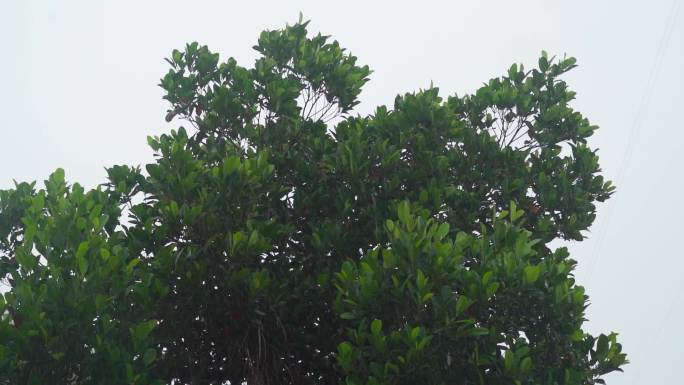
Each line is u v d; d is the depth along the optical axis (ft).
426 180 29.25
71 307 20.36
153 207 26.86
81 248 21.21
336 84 34.58
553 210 32.63
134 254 25.35
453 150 31.83
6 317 19.60
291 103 32.35
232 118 31.83
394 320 22.54
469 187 31.86
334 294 26.91
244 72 32.73
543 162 33.91
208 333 26.81
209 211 25.62
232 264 25.23
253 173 26.61
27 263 21.79
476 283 22.76
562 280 24.95
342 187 29.12
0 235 27.55
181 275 24.52
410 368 20.88
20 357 19.39
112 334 21.02
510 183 31.89
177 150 26.89
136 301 23.40
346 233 27.73
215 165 29.84
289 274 27.78
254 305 25.77
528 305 24.48
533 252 24.76
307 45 35.09
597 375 25.57
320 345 27.55
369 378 20.49
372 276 22.22
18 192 28.48
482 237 25.44
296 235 29.07
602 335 25.73
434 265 22.21
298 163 30.48
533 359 24.06
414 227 23.40
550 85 37.27
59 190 25.30
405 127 31.24
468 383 22.40
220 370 27.66
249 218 26.43
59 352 19.79
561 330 24.88
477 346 22.31
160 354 26.14
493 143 32.50
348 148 28.78
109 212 26.84
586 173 34.09
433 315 22.21
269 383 26.78
